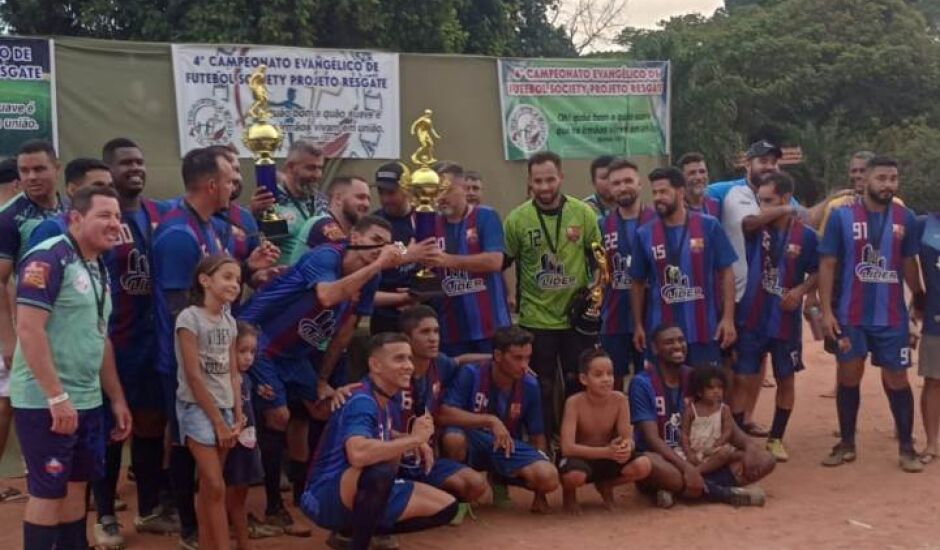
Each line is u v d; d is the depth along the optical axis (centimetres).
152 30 1792
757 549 629
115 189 614
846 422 833
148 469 656
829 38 3469
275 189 671
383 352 593
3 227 615
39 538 515
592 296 754
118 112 895
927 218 829
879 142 3225
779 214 814
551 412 773
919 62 3406
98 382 536
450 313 742
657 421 732
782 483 779
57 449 511
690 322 778
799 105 3375
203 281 560
